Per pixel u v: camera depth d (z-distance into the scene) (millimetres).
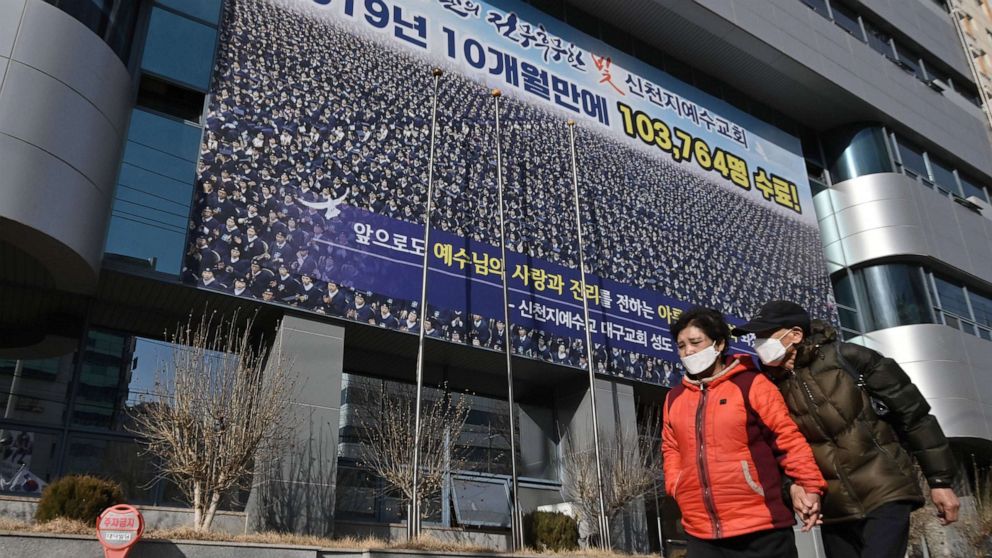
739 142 27391
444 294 17516
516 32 22359
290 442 14055
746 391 3873
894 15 34000
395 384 18266
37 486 12656
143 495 13492
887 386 4336
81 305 14312
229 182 15234
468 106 20031
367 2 19047
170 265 14031
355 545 11852
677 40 26125
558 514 16609
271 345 15984
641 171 23484
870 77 30281
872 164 29641
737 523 3715
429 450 15398
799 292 26016
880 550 3988
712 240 24266
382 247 16859
